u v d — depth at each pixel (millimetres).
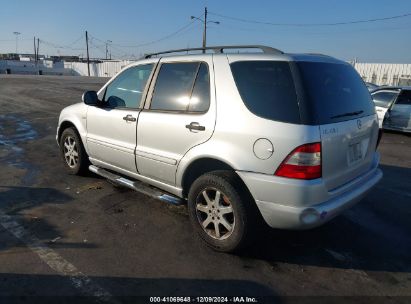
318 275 3438
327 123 3293
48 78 39719
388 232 4340
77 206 4793
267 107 3355
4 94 19438
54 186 5492
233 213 3549
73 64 79062
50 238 3947
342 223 4535
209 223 3797
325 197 3312
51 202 4898
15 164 6629
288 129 3199
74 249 3738
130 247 3811
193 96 3936
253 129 3367
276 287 3238
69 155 5957
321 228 4371
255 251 3805
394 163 7641
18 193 5191
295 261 3656
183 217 4543
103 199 5035
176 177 4098
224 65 3740
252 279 3336
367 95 4172
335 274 3463
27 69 76000
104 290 3115
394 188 5914
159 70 4406
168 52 4609
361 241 4105
